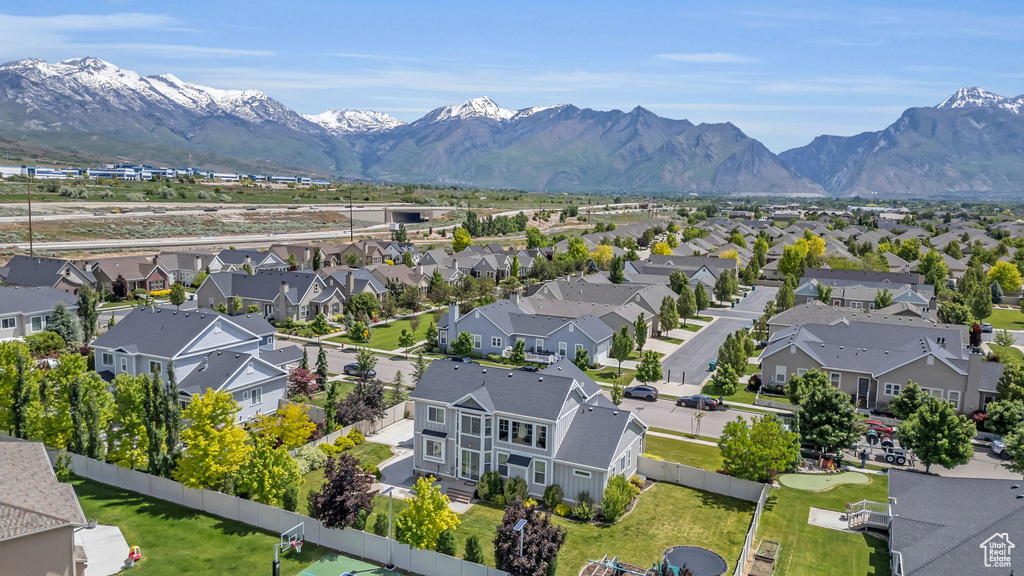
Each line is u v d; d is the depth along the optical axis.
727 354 74.00
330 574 34.56
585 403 45.97
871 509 42.25
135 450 46.06
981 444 55.59
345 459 38.47
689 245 176.25
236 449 42.34
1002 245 169.00
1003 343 89.62
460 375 47.31
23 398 46.47
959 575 29.95
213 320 61.69
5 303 78.75
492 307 85.69
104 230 164.88
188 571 34.47
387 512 41.19
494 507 42.94
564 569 35.25
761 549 37.44
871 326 73.00
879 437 56.09
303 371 63.41
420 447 46.81
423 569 34.94
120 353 60.41
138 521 39.56
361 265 141.75
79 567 31.48
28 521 28.59
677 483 46.84
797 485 46.66
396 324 101.62
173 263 123.88
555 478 43.00
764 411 63.69
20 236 146.62
